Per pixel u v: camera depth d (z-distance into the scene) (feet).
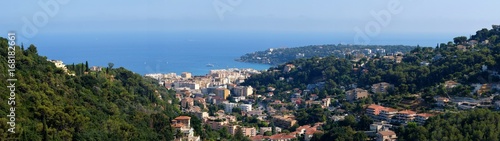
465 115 601.21
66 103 565.94
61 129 505.66
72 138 498.28
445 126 579.89
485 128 546.67
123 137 556.92
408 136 619.26
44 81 595.88
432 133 574.97
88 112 572.51
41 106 503.61
